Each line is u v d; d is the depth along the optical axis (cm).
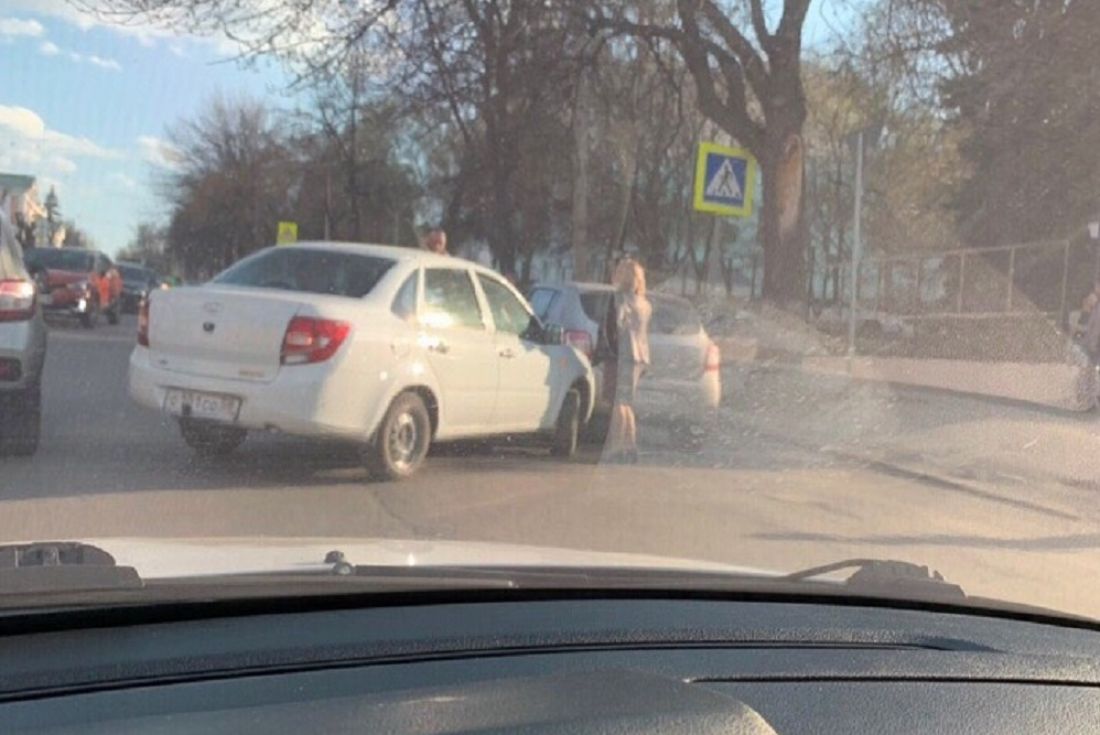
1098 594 650
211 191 4216
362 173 3659
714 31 1759
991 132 2031
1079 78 1678
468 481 853
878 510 875
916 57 1730
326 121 3073
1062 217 2116
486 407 909
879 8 1711
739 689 288
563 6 1697
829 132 2642
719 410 1085
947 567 698
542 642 301
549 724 237
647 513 780
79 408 1116
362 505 746
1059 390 1186
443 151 2923
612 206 2689
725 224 1867
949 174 2520
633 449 1011
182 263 4416
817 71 2027
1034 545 794
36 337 873
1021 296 1534
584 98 2000
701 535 721
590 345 1136
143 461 852
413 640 290
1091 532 851
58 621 269
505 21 1720
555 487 851
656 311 1121
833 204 2844
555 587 342
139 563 340
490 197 2420
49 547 328
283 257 877
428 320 860
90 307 2455
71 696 237
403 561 366
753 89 1781
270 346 782
